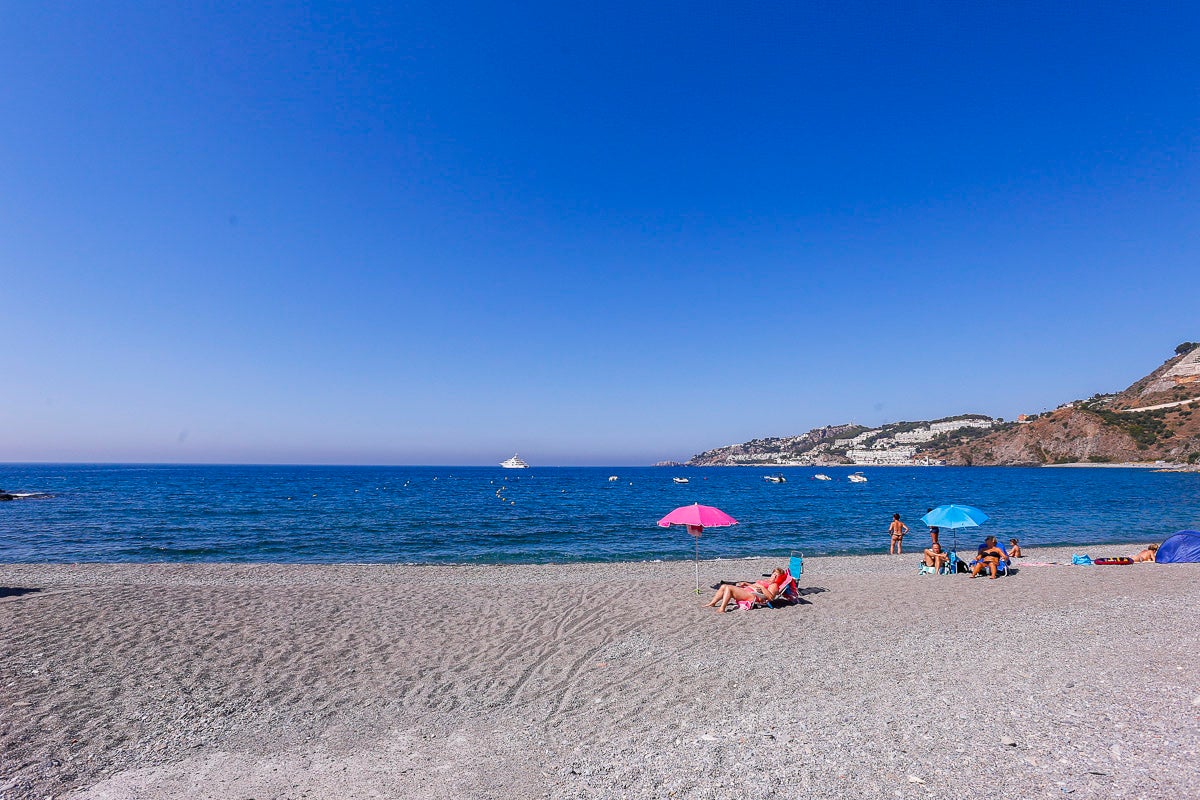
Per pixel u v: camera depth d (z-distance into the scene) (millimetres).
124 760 6242
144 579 18875
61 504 52875
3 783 5727
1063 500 59031
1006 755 5656
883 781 5230
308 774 5902
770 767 5594
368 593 15562
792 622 11984
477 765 5984
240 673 9086
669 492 81875
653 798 5105
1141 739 5918
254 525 37281
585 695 8016
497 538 31938
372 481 117750
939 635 10703
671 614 12906
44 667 9242
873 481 122625
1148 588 15430
